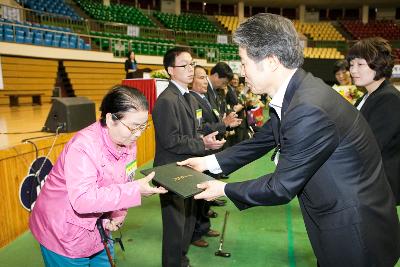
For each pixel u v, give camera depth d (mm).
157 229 2791
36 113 5574
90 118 3201
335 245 1027
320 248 1084
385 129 1502
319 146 963
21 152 2488
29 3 10953
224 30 18969
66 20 11547
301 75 1059
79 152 1111
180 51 1953
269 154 5820
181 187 1192
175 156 1885
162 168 1436
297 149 977
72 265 1242
